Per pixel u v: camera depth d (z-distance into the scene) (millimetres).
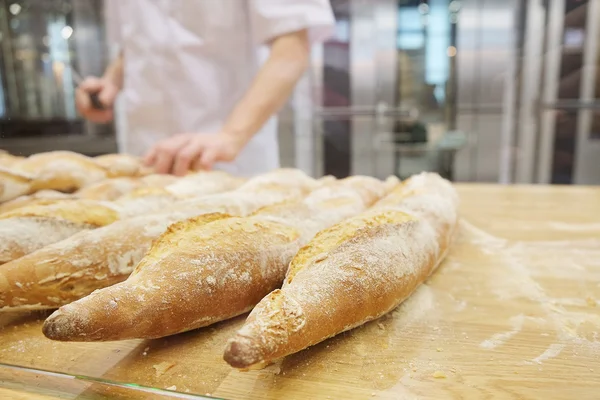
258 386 534
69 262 690
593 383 536
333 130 2123
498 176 2467
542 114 2414
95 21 2250
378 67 2234
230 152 1428
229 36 1706
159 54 1756
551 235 1098
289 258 748
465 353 603
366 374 557
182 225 702
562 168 2463
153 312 571
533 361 583
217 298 634
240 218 761
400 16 2299
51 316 505
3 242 749
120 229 772
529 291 792
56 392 543
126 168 1254
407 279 711
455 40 2367
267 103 1524
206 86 1764
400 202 949
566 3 2266
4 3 1993
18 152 1271
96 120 1990
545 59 2365
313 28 1614
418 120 2346
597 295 775
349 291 613
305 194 1156
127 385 530
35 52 2141
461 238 1088
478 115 2441
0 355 606
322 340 586
